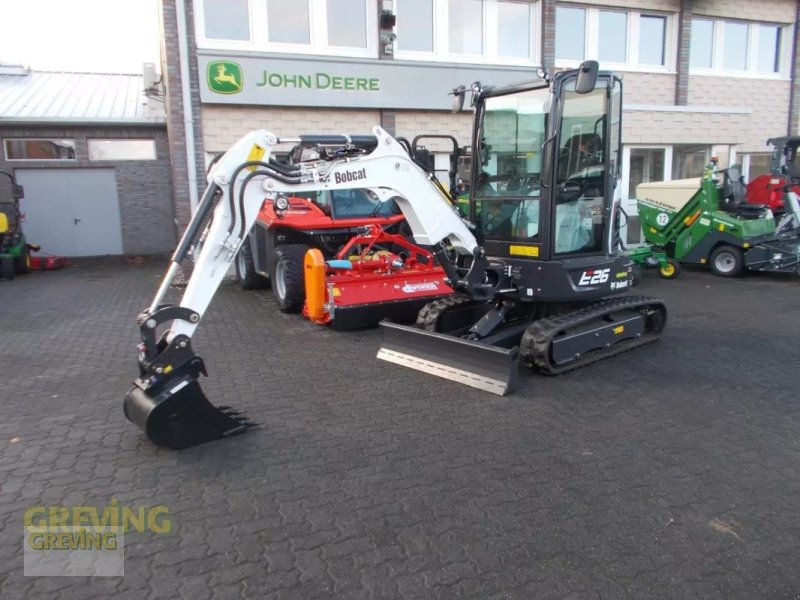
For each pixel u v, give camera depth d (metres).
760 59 14.99
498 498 3.38
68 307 9.02
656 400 4.82
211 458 3.89
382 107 11.24
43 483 3.58
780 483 3.52
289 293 7.73
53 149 14.80
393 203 8.36
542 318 5.86
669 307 8.34
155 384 3.95
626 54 13.53
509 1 12.27
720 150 13.93
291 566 2.79
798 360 5.81
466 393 5.03
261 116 10.65
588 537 3.00
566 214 5.52
